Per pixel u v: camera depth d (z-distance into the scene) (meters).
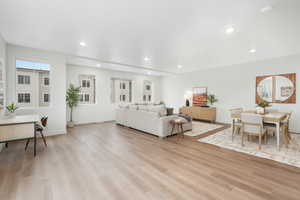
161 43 3.32
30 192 1.67
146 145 3.33
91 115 6.07
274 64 4.68
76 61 5.04
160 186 1.80
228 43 3.32
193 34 2.83
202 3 1.86
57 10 2.04
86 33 2.82
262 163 2.43
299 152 2.89
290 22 2.35
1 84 3.05
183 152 2.92
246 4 1.87
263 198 1.58
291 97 4.39
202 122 6.16
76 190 1.72
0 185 1.80
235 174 2.09
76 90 5.26
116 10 2.04
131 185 1.82
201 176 2.04
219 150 3.03
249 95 5.26
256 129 3.09
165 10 2.03
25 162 2.43
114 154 2.80
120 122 5.57
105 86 6.49
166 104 8.60
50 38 3.08
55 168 2.24
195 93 7.05
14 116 3.15
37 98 4.17
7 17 2.23
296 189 1.74
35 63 3.85
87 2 1.85
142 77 7.97
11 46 3.45
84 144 3.37
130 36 2.93
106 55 4.34
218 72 6.17
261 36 2.92
